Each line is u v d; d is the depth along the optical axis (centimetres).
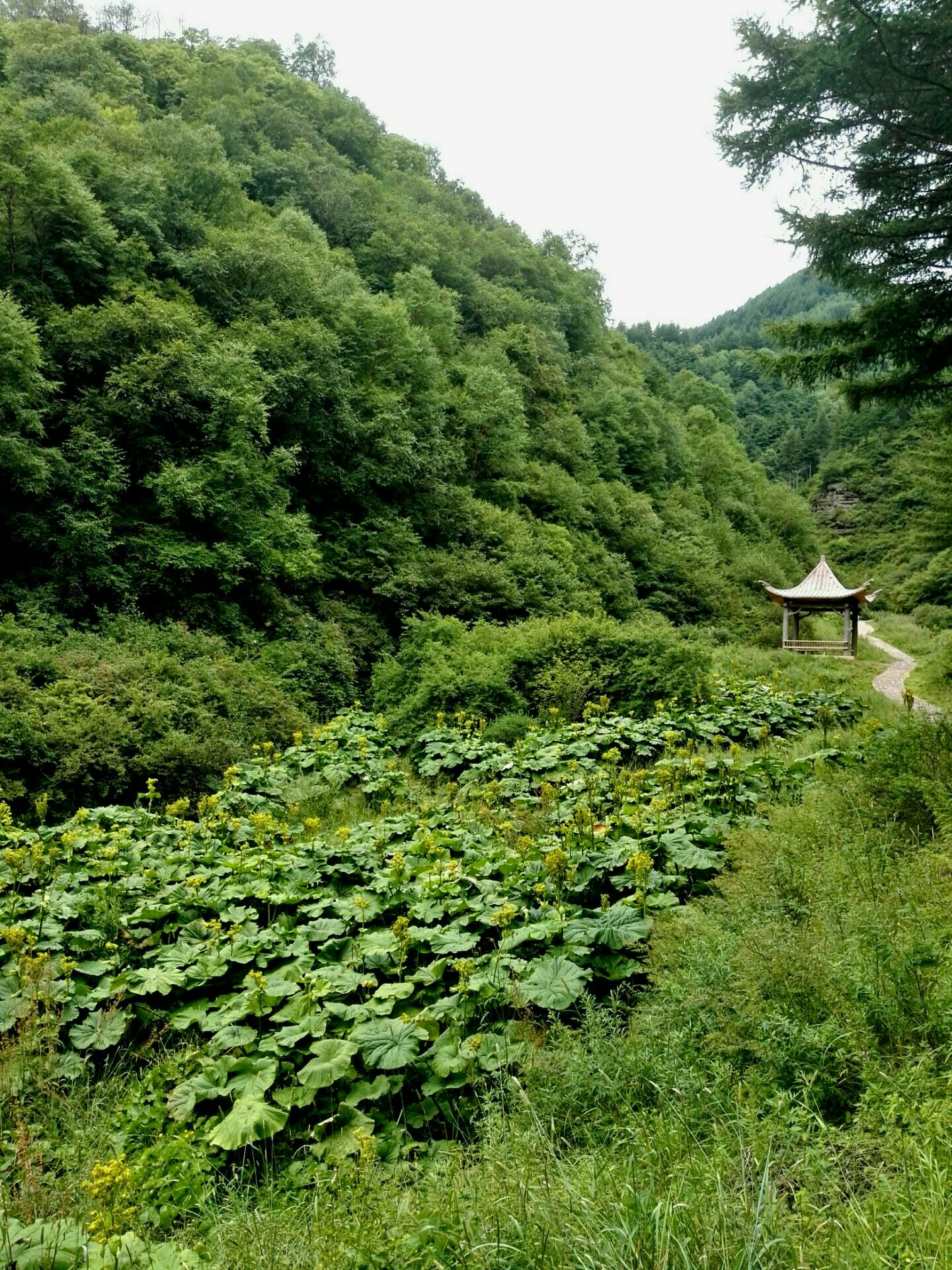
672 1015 372
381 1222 261
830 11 637
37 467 1515
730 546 4538
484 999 432
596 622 1625
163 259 2466
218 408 1886
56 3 6041
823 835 566
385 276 4347
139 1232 290
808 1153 246
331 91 6488
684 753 894
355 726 1391
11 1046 409
